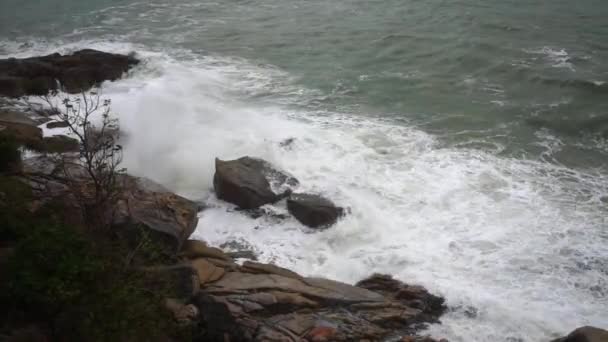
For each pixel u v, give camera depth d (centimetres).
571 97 3088
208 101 3178
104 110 2989
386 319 1719
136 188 2084
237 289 1762
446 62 3594
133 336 1432
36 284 1365
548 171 2492
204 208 2330
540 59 3541
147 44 4169
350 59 3738
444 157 2602
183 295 1708
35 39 4459
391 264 2005
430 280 1900
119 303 1438
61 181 2023
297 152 2620
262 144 2639
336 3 4909
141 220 1886
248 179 2327
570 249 2036
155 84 3378
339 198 2283
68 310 1375
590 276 1919
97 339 1364
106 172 1912
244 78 3522
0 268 1438
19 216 1680
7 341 1284
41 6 5397
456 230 2153
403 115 2991
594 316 1758
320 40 4094
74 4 5416
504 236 2109
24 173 2014
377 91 3278
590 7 4466
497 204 2283
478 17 4306
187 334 1617
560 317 1753
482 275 1931
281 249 2114
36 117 2908
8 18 5053
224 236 2181
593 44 3744
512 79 3338
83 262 1444
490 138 2747
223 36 4291
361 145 2694
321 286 1798
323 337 1622
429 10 4559
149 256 1802
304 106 3130
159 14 4938
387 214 2245
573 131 2792
